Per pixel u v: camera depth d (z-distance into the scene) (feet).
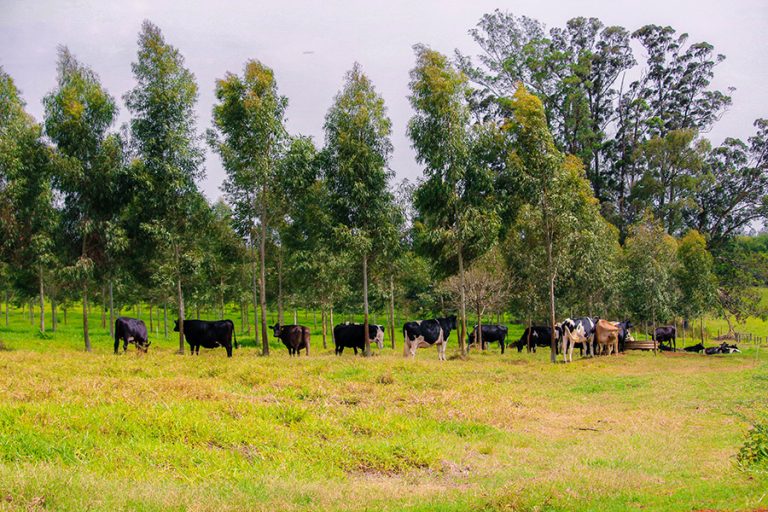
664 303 124.67
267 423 38.83
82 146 96.63
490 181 99.55
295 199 99.91
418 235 114.42
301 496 26.21
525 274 120.37
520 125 101.14
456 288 128.06
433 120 97.14
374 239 101.14
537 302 125.08
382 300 137.18
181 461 30.19
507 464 35.88
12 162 94.07
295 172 96.02
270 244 127.03
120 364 65.16
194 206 98.22
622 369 87.25
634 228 139.64
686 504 23.86
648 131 198.29
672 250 132.57
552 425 47.96
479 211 99.30
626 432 44.29
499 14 184.34
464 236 98.22
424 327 97.25
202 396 45.16
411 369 73.20
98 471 27.35
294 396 51.06
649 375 79.36
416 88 97.45
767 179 186.39
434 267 110.73
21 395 40.32
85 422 33.63
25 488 22.85
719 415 50.21
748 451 31.96
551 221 100.32
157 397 42.70
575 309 139.64
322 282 127.13
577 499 25.66
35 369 57.36
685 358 109.60
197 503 23.57
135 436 32.71
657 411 52.70
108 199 99.40
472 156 99.45
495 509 24.57
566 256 104.78
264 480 28.35
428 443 38.81
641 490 27.84
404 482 31.07
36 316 211.82
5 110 98.22
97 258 102.42
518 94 101.04
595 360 101.91
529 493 25.96
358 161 97.19
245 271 142.61
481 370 79.66
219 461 30.86
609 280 126.11
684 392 63.36
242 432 36.01
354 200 97.30
